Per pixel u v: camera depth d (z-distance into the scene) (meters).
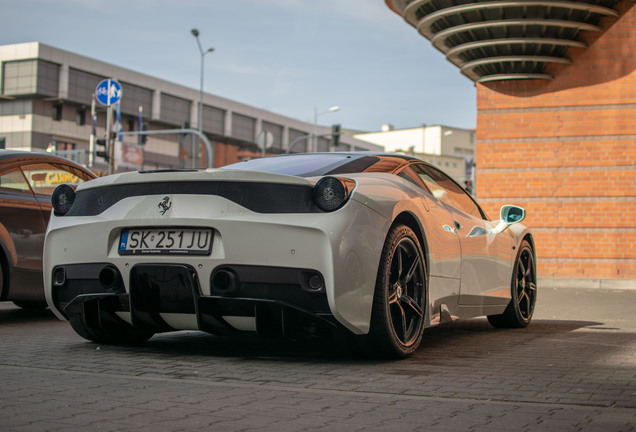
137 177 3.68
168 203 3.58
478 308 4.93
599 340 4.92
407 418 2.52
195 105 71.31
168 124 69.19
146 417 2.47
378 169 4.14
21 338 4.73
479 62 10.73
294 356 3.94
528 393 2.99
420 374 3.42
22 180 5.78
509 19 9.77
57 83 57.34
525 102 11.41
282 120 83.81
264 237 3.40
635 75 10.98
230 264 3.47
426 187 4.46
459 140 109.25
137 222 3.63
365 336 3.68
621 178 11.08
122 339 4.28
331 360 3.82
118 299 3.75
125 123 64.81
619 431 2.37
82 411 2.54
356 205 3.48
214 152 77.12
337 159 4.22
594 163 11.18
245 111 78.06
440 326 5.86
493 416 2.56
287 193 3.45
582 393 3.00
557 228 11.33
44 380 3.15
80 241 3.80
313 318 3.45
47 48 56.19
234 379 3.24
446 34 10.11
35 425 2.33
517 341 4.84
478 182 11.59
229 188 3.52
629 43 10.93
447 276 4.34
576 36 10.92
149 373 3.37
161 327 3.88
